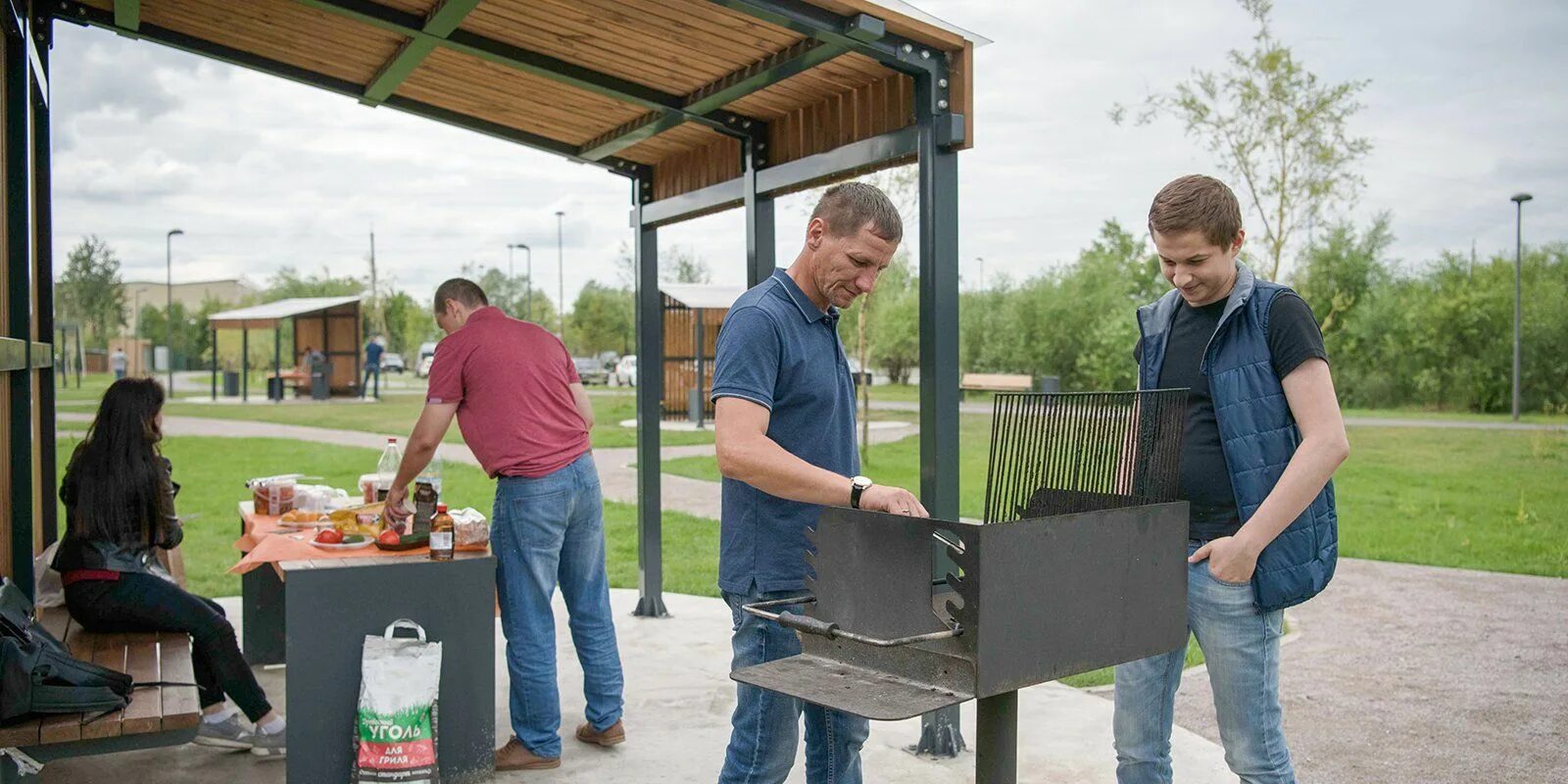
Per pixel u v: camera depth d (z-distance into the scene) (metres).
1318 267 28.91
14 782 2.91
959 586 1.75
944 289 3.71
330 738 3.53
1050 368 30.77
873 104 4.11
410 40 4.55
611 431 19.31
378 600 3.58
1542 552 8.53
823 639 2.10
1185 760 3.96
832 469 2.53
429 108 5.64
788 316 2.41
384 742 3.41
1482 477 13.47
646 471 6.15
